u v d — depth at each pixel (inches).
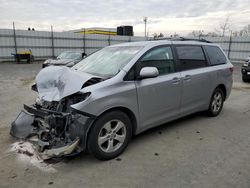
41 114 130.4
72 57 552.7
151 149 144.5
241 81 474.0
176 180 112.2
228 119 204.1
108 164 127.2
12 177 114.7
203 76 184.7
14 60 995.3
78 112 119.0
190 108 180.2
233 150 143.7
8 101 276.4
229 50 1131.9
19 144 149.8
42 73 146.8
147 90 144.2
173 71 163.9
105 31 1418.6
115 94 128.8
